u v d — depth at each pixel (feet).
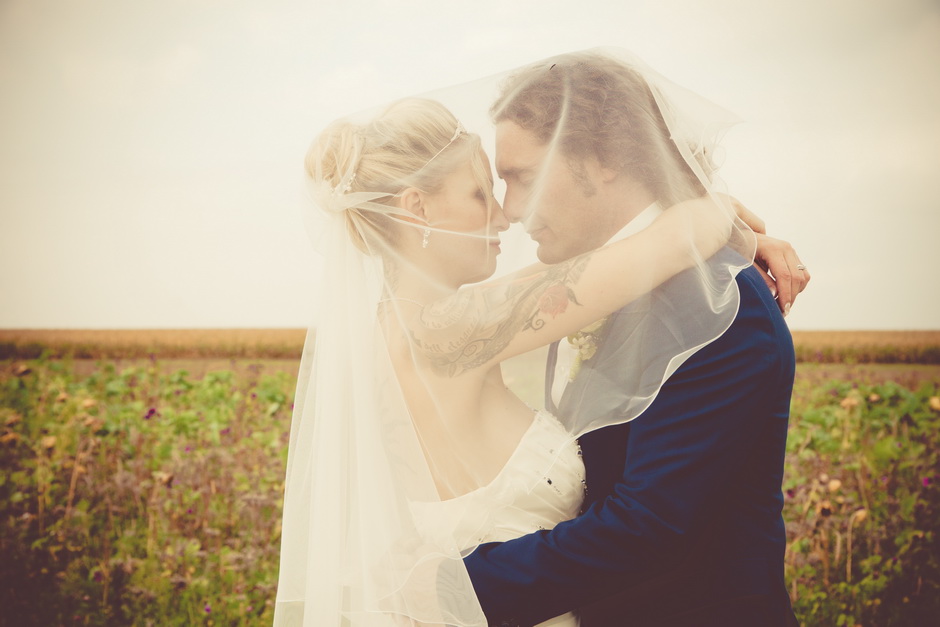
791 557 10.37
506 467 4.35
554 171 4.28
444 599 3.97
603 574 3.82
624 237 4.30
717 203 4.27
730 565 3.99
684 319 3.90
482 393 4.44
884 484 12.43
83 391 18.42
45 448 13.47
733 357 3.83
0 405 17.37
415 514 4.17
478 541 4.24
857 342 31.78
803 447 13.85
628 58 4.53
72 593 10.16
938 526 11.14
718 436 3.78
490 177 4.44
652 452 3.86
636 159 4.23
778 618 4.00
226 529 11.60
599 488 4.31
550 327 4.17
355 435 4.30
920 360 30.81
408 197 4.41
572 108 4.27
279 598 4.55
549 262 4.41
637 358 4.00
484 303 4.31
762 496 4.12
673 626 4.00
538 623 4.00
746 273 4.12
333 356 4.42
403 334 4.34
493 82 4.62
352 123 4.66
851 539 10.68
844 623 9.48
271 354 45.01
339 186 4.42
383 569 4.07
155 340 42.47
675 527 3.73
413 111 4.54
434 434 4.30
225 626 9.62
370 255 4.53
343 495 4.31
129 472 12.98
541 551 3.91
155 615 9.87
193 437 15.06
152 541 11.14
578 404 4.26
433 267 4.44
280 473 12.75
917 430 14.89
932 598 9.70
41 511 12.31
